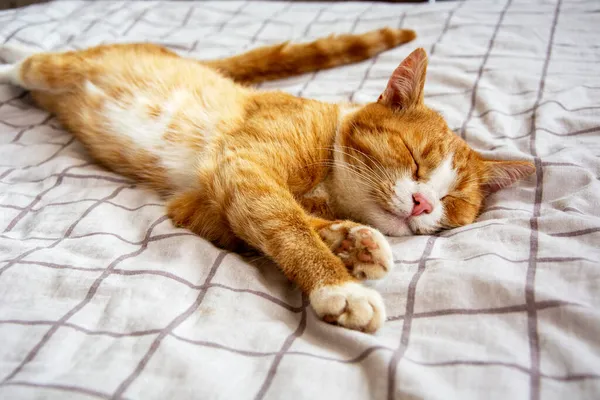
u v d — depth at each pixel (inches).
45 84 21.6
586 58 23.1
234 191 15.7
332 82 23.9
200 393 11.1
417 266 14.5
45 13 28.2
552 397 10.9
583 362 11.3
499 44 24.6
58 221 16.0
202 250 14.8
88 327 12.5
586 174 16.6
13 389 10.8
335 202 17.8
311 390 11.2
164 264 14.3
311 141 17.5
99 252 14.6
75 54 22.0
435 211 16.9
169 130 18.9
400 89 18.3
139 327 12.4
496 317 12.6
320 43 24.6
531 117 20.1
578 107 20.0
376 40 25.2
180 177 18.6
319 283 13.6
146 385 11.3
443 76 23.0
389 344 12.3
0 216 16.3
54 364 11.5
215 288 13.7
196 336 12.5
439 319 12.8
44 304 13.0
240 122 18.4
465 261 14.1
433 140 17.6
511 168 17.5
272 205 15.2
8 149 19.9
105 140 19.7
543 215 15.7
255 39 27.7
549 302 12.5
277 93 20.1
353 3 31.0
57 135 21.3
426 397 10.8
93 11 29.4
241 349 12.2
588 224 14.6
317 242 14.5
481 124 20.6
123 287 13.4
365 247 14.2
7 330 12.1
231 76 23.9
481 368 11.4
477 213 18.1
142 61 21.1
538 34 25.0
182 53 26.5
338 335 12.5
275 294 14.1
